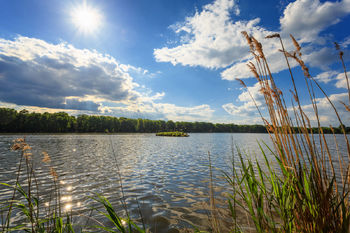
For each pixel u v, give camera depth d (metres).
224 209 4.88
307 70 1.68
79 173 9.45
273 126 1.89
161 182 7.77
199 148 23.94
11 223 4.22
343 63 1.55
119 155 16.61
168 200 5.72
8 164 11.90
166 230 3.96
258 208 1.81
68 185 7.33
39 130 81.44
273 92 1.85
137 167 11.20
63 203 5.46
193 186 7.16
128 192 6.50
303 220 1.71
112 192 6.50
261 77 2.01
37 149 19.31
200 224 4.16
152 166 11.56
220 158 14.49
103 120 103.25
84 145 26.20
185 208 5.11
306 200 1.68
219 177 8.34
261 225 1.83
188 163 12.62
